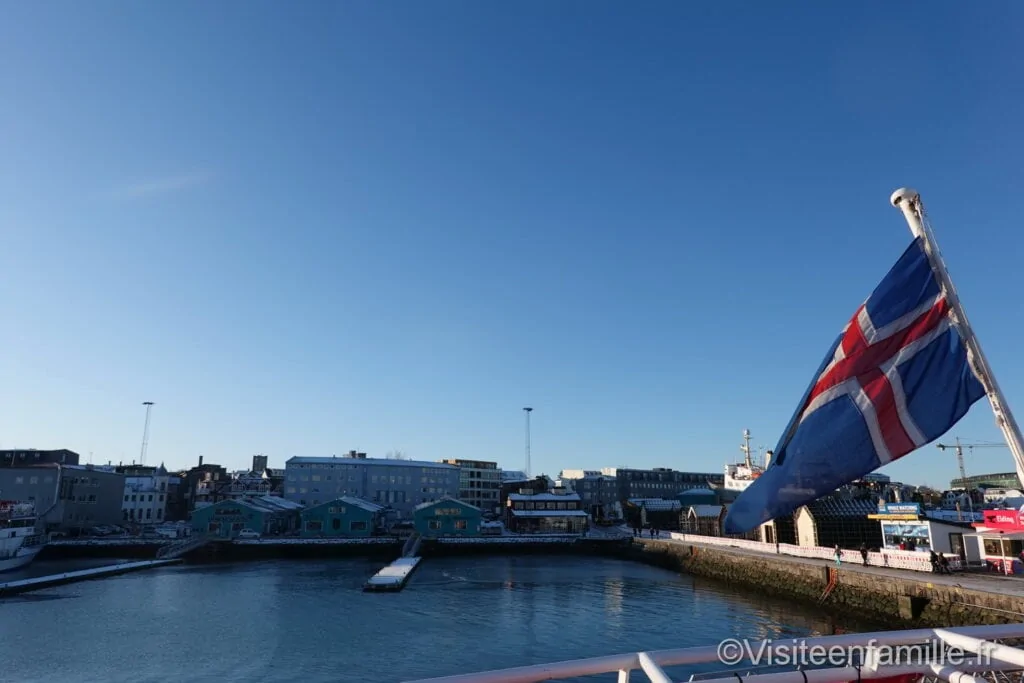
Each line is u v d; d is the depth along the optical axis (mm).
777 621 43125
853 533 62875
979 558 44875
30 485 102500
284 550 93125
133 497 125062
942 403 7438
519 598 55625
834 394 8023
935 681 5961
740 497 8133
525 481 150125
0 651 37562
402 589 61281
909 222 8125
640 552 92438
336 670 33875
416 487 139000
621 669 5371
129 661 35656
